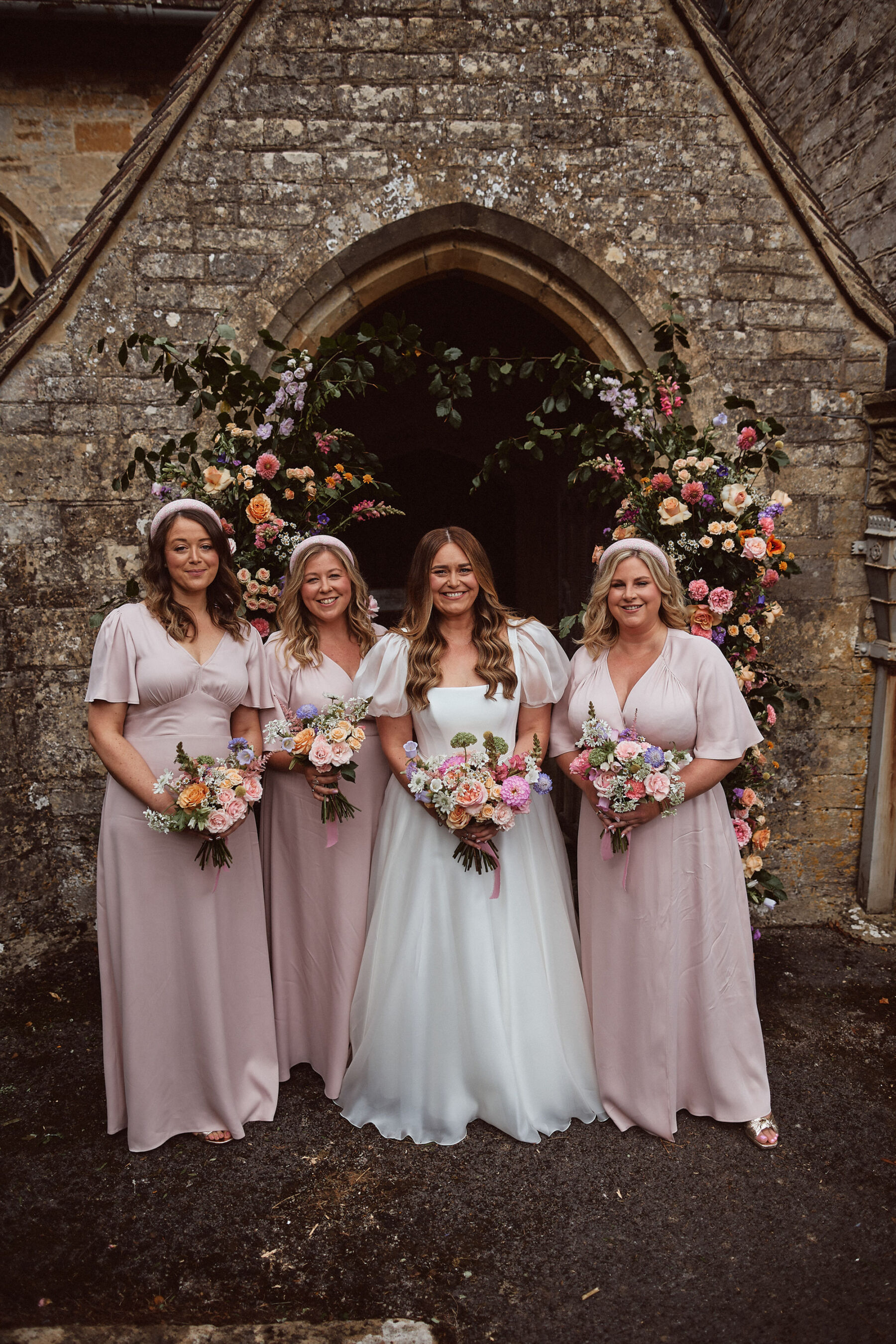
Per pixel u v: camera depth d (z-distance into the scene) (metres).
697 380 3.77
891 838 4.09
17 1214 2.40
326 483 3.32
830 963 3.82
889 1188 2.47
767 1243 2.28
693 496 3.17
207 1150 2.65
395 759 2.69
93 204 5.11
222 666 2.56
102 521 3.72
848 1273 2.19
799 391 3.82
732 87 3.57
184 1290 2.16
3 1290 2.16
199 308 3.60
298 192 3.56
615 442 3.39
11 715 3.77
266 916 3.01
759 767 3.53
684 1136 2.68
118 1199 2.45
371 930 2.75
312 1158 2.61
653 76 3.59
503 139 3.59
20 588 3.71
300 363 3.21
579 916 3.26
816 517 3.90
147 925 2.52
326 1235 2.32
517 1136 2.61
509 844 2.66
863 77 4.07
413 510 6.71
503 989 2.64
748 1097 2.66
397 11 3.49
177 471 3.23
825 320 3.78
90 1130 2.76
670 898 2.54
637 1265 2.21
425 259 3.72
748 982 2.65
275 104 3.51
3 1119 2.81
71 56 4.95
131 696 2.46
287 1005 2.97
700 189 3.67
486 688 2.62
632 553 2.56
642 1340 2.00
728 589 3.35
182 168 3.52
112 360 3.61
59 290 3.53
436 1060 2.64
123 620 2.48
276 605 3.25
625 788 2.39
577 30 3.54
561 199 3.64
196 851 2.51
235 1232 2.33
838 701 4.04
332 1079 2.84
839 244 3.73
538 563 6.43
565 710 2.77
